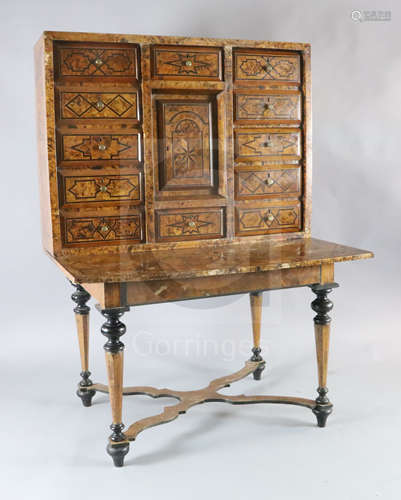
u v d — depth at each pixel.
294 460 2.83
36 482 2.68
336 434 3.07
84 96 2.91
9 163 3.82
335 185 4.28
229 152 3.18
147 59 2.98
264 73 3.20
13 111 3.77
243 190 3.24
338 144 4.24
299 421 3.24
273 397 3.25
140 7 3.85
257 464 2.80
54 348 4.09
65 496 2.57
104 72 2.93
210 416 3.33
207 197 3.16
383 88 4.22
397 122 4.27
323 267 3.02
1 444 3.01
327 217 4.30
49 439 3.06
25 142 3.81
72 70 2.88
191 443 3.02
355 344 4.21
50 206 2.92
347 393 3.53
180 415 3.35
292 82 3.27
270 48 3.20
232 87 3.15
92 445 3.00
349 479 2.66
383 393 3.52
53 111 2.87
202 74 3.09
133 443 3.03
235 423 3.24
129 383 3.70
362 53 4.15
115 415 2.79
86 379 3.43
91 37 2.88
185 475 2.72
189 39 3.04
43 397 3.52
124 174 3.02
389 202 4.36
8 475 2.74
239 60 3.15
